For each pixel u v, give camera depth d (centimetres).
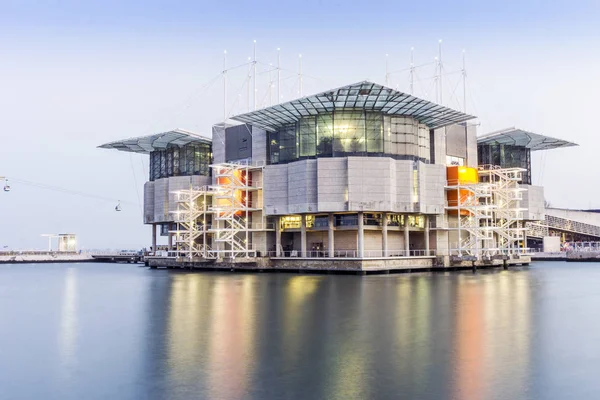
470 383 2045
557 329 3114
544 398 1884
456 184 10375
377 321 3431
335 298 4838
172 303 4572
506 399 1872
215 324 3366
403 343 2734
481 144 12669
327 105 9150
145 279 8138
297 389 1991
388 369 2239
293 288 6006
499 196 11131
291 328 3191
